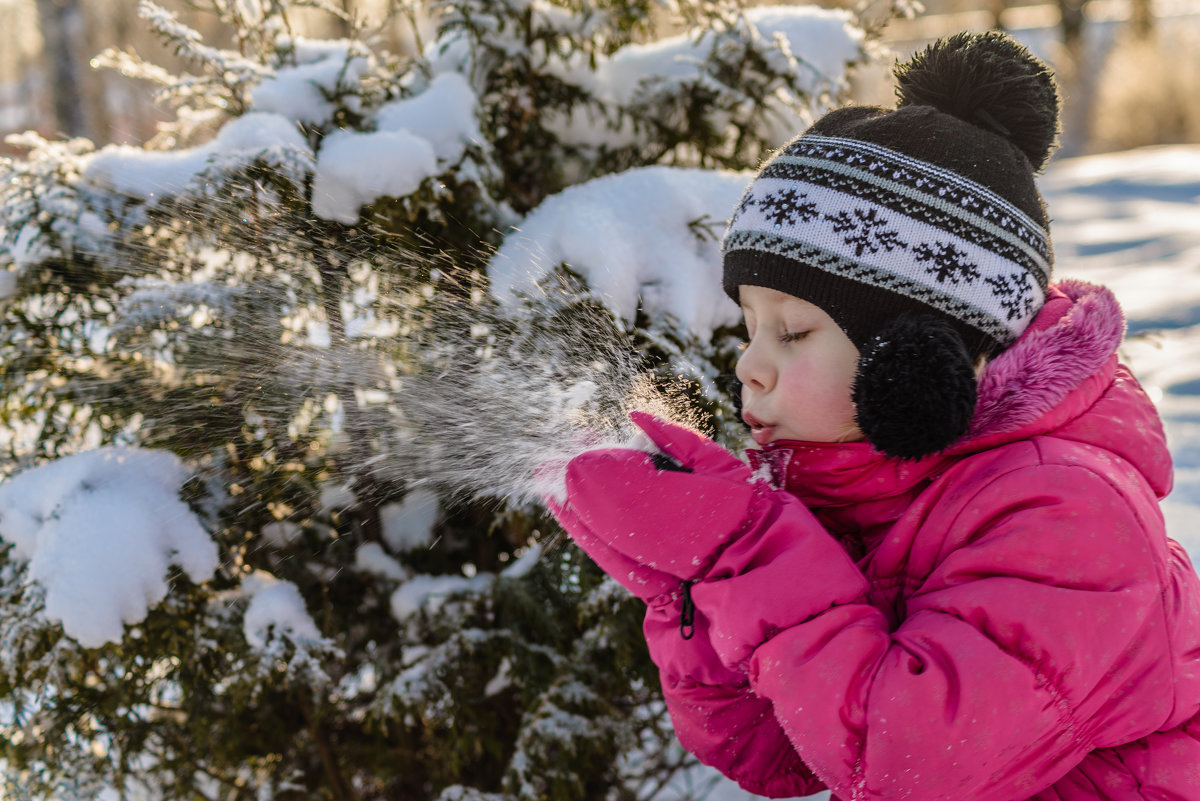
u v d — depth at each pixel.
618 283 1.63
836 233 1.09
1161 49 17.97
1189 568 1.16
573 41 1.98
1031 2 31.58
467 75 1.96
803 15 2.13
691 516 1.09
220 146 1.64
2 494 1.64
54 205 1.63
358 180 1.60
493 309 1.52
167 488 1.64
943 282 1.08
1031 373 1.09
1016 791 1.02
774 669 1.03
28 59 13.42
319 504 1.74
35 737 1.71
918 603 1.05
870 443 1.12
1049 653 0.97
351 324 1.54
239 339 1.55
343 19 1.94
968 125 1.14
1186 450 3.86
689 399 1.53
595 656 1.85
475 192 1.76
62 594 1.50
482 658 1.87
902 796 0.97
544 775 1.75
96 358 1.65
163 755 1.86
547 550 1.84
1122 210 9.62
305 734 1.98
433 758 1.97
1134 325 5.62
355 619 1.96
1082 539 1.00
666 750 2.08
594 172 2.04
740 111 2.04
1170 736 1.08
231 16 1.93
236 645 1.69
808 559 1.06
